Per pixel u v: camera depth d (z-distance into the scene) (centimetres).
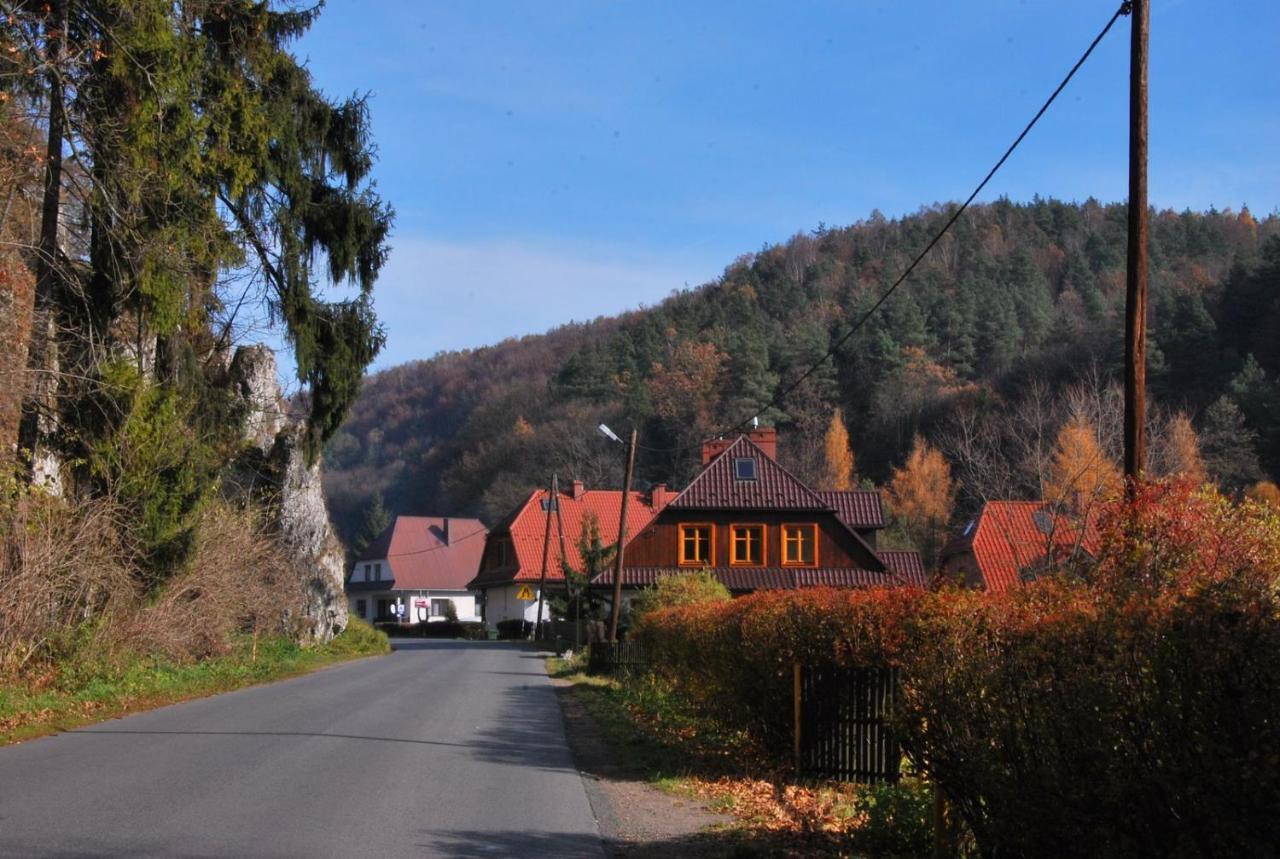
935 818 756
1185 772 488
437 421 10625
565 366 8856
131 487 1988
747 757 1329
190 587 2292
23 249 2005
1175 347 4850
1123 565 830
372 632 4025
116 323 2112
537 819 912
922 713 705
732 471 4438
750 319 7850
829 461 6288
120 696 1755
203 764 1125
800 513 4362
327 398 2717
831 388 7006
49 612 1784
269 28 2353
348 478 10925
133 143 1841
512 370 10406
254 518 2744
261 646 2852
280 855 740
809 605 1224
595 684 2611
